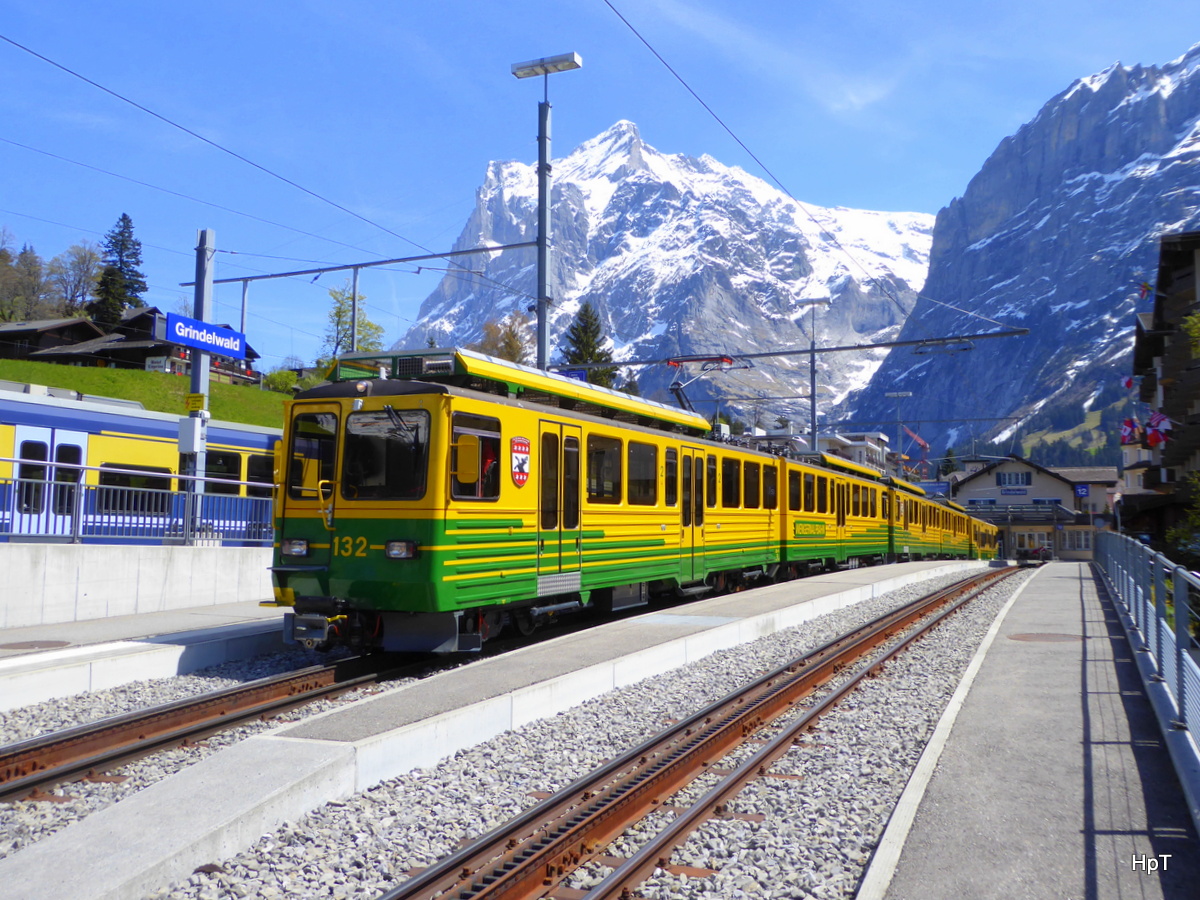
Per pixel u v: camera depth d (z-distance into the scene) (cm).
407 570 1010
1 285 9581
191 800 538
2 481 1330
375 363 1163
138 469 1978
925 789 609
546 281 1923
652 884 484
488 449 1085
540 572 1178
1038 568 3906
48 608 1316
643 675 1057
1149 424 2883
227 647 1145
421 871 497
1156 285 3122
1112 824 543
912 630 1468
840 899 463
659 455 1516
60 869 450
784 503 2138
